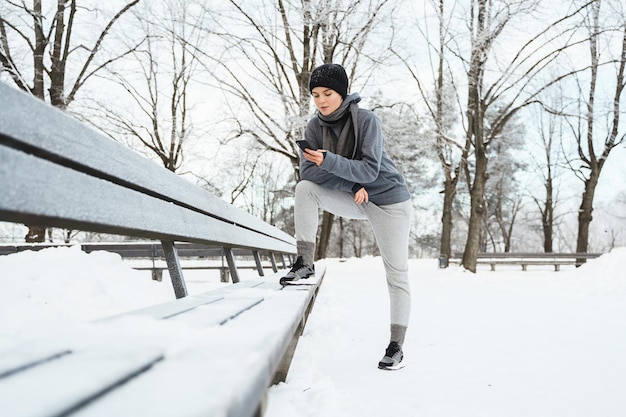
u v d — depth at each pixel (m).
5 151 0.95
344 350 3.46
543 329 4.37
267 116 17.28
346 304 6.19
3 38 14.12
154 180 1.97
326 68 2.91
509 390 2.48
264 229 5.33
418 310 5.77
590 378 2.72
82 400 0.66
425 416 2.08
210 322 1.33
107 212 1.46
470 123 17.44
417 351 3.42
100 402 0.66
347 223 39.53
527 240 40.91
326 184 3.10
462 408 2.19
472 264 15.43
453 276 13.19
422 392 2.42
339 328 4.23
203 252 9.96
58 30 15.12
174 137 19.34
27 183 1.03
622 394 2.43
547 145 29.75
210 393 0.70
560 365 3.02
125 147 1.71
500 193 35.22
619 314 5.46
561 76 15.83
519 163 34.91
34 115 1.10
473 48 15.26
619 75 19.44
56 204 1.15
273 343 1.08
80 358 0.90
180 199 2.34
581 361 3.13
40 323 3.52
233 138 18.00
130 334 1.12
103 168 1.47
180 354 0.95
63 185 1.20
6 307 3.67
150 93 19.08
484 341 3.79
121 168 1.62
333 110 2.97
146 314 1.47
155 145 19.42
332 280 10.64
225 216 3.40
